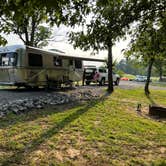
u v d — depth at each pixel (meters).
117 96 17.53
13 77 16.42
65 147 6.27
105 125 8.55
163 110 11.30
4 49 16.69
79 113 10.20
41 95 15.19
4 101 11.83
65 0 3.32
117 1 4.02
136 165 5.51
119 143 6.84
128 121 9.46
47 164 5.24
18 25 3.90
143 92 22.66
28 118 8.94
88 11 3.87
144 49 7.39
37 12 3.62
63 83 19.94
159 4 5.34
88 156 5.81
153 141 7.29
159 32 6.51
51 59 18.50
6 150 5.89
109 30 5.45
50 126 8.02
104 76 27.45
